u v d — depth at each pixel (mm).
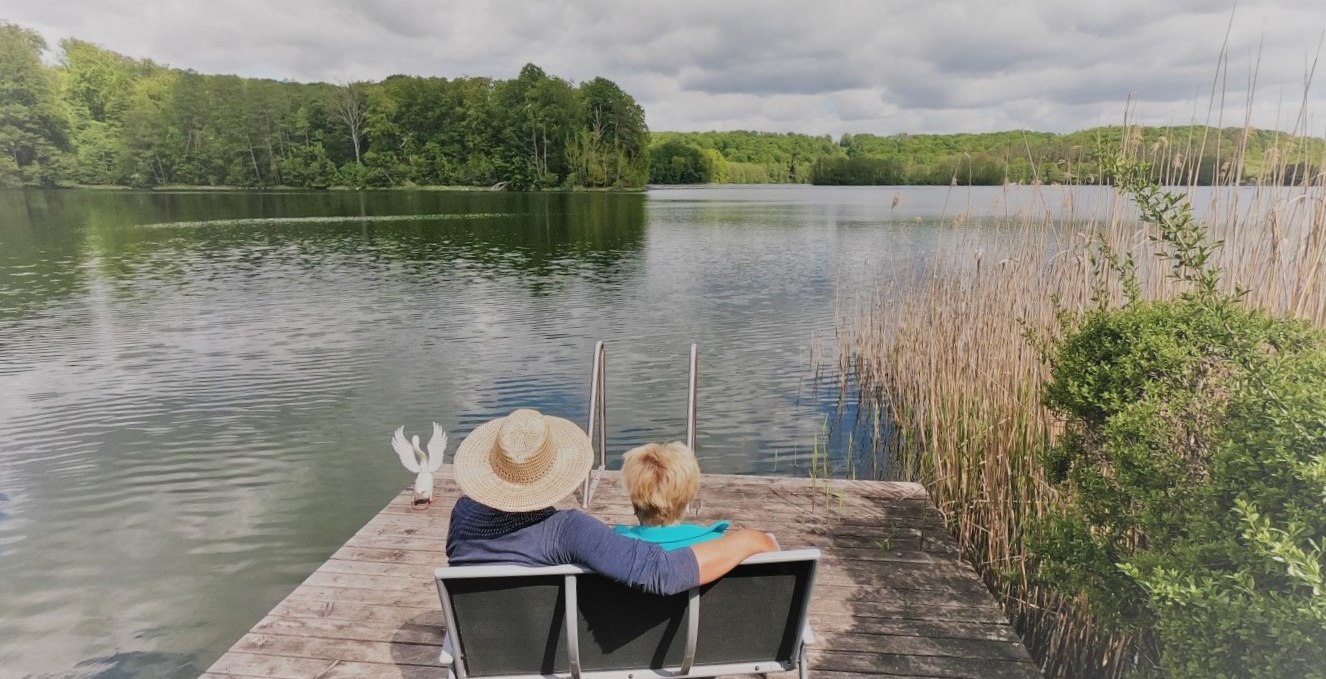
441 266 22750
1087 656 4141
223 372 10844
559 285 19047
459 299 17000
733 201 64562
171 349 12203
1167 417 2842
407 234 33469
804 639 2322
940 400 6770
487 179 92125
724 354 11898
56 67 91188
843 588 3785
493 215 46125
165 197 65000
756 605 2246
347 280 19812
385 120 92750
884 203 59594
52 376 10633
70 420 8812
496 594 2162
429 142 94312
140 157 84562
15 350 12141
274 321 14484
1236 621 2102
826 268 21625
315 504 6699
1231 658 2189
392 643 3293
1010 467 5023
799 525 4531
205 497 6836
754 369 11023
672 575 2045
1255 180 4297
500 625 2213
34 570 5609
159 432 8430
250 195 70250
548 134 93562
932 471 6379
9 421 8797
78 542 6027
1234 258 4328
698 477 2408
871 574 3932
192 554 5848
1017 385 5270
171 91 89250
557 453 2295
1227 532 2334
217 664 3143
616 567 2059
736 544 2145
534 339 12953
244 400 9562
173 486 7059
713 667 2303
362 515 6496
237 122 88438
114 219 40625
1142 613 3008
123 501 6762
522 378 10516
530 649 2242
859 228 35312
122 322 14391
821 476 7254
